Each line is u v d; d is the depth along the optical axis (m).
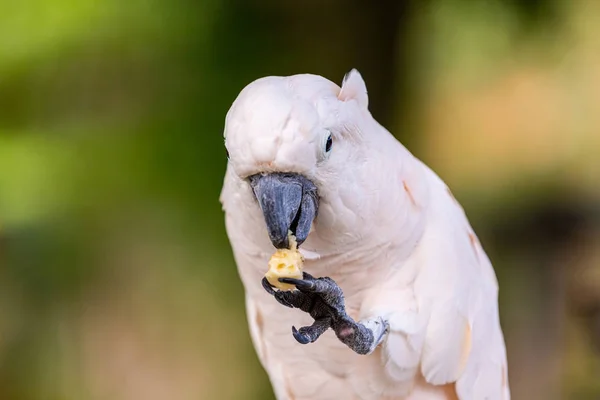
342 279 2.80
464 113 6.58
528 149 6.54
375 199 2.77
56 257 4.14
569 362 4.31
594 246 4.98
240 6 4.23
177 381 4.09
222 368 4.09
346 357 2.84
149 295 4.20
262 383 4.05
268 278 2.72
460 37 5.30
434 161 5.31
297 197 2.72
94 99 4.37
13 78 4.34
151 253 4.21
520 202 5.61
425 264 2.82
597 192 5.73
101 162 4.24
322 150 2.73
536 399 4.20
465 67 6.05
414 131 4.52
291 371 2.88
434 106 5.99
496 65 6.06
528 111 6.71
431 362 2.83
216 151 4.18
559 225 5.25
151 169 4.21
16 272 4.09
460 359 2.84
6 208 4.11
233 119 2.72
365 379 2.85
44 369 4.07
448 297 2.82
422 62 4.88
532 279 4.75
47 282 4.12
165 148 4.22
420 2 4.37
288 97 2.72
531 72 6.48
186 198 4.18
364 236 2.78
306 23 4.20
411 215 2.81
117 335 4.15
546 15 4.37
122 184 4.22
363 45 4.18
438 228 2.83
